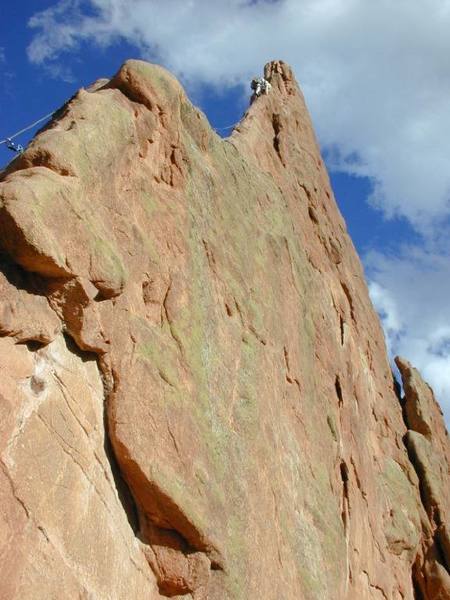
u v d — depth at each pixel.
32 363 14.04
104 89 19.38
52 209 14.31
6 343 13.60
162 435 15.98
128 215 17.42
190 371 17.72
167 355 17.11
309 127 40.34
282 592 18.77
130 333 16.16
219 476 17.30
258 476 19.25
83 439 14.62
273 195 29.00
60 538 13.49
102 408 15.31
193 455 16.55
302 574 20.23
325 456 25.72
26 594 12.53
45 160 15.32
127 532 15.12
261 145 33.03
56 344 14.63
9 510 12.72
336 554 22.91
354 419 30.89
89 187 16.02
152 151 19.48
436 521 35.44
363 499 29.41
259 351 21.86
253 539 17.95
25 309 13.89
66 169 15.41
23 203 13.72
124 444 15.12
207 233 21.17
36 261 13.95
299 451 23.47
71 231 14.66
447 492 37.41
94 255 14.97
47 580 12.97
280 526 19.91
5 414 13.12
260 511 18.81
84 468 14.44
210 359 18.92
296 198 33.88
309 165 37.06
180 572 15.58
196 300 19.11
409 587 32.41
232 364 19.98
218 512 16.64
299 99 40.91
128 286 16.70
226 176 24.14
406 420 40.03
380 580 28.78
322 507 23.47
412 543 33.03
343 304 35.06
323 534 22.64
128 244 17.09
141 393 15.88
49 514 13.41
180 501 15.51
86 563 13.88
